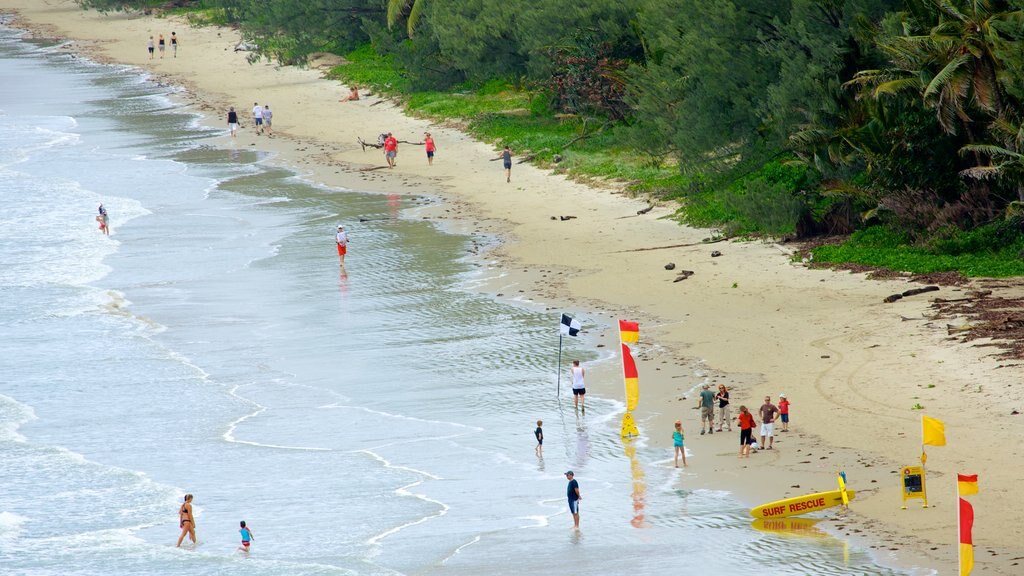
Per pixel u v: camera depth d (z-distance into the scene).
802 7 92.38
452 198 114.31
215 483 57.06
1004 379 57.28
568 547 47.31
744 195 93.12
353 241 101.00
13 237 106.88
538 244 95.75
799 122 92.56
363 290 86.94
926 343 64.06
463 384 67.31
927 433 46.94
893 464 50.69
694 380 64.12
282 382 69.88
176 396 68.56
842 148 88.25
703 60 98.81
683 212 100.19
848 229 88.56
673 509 49.88
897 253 82.00
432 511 52.31
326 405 65.94
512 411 62.97
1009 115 79.50
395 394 66.69
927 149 85.06
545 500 52.41
